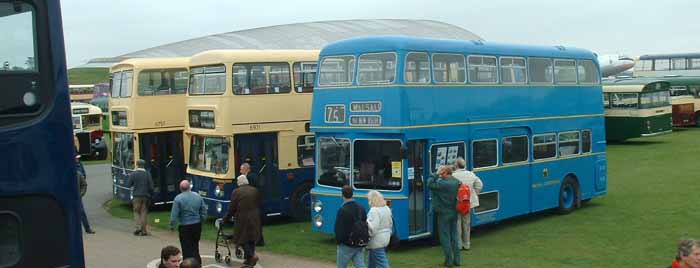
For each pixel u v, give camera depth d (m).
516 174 19.16
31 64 6.90
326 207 17.05
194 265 8.77
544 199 20.30
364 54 16.45
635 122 42.25
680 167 31.06
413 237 16.25
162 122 24.62
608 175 29.52
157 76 24.66
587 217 20.52
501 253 16.19
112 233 20.52
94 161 47.19
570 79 21.52
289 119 21.22
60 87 7.04
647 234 17.77
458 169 16.28
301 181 21.41
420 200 16.39
